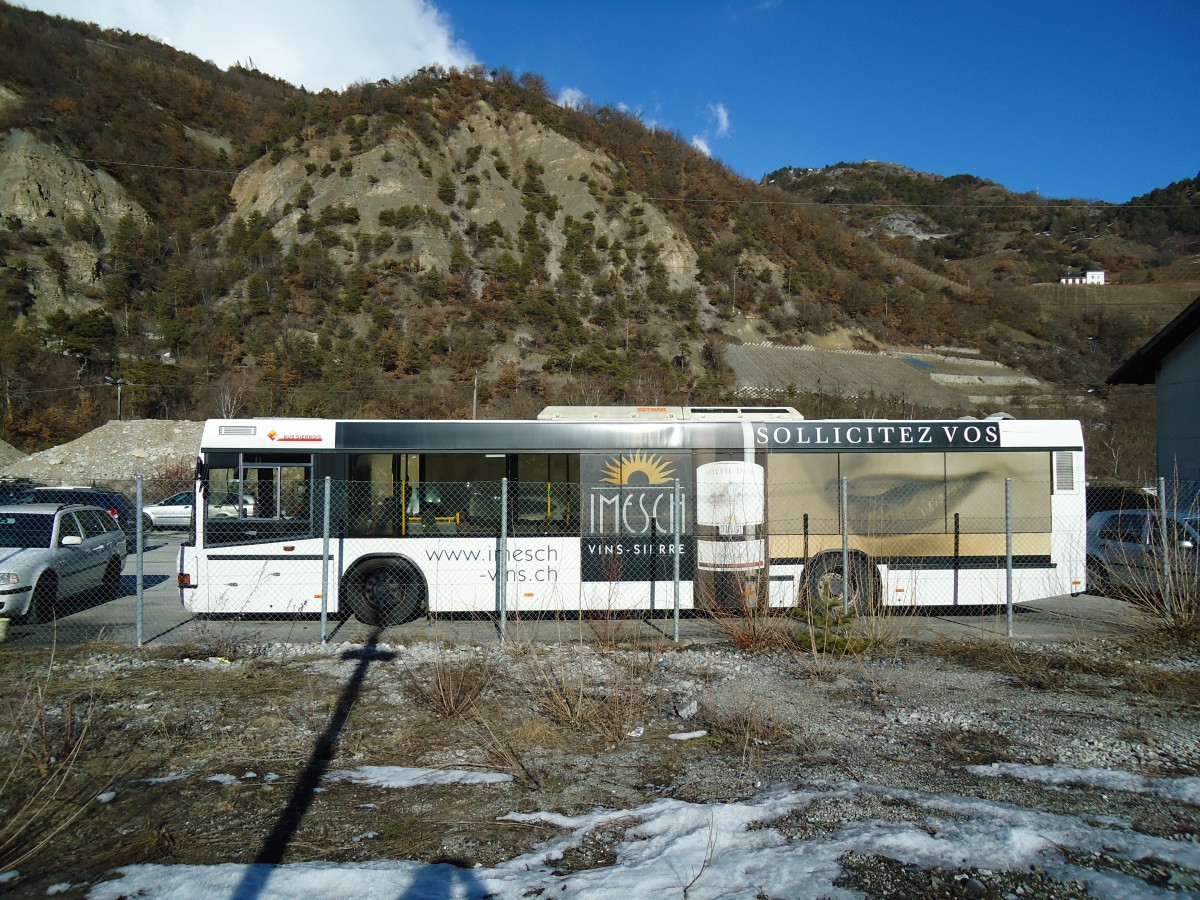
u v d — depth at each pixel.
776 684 7.77
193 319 71.56
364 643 9.59
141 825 4.68
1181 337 22.39
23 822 4.69
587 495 11.48
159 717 6.65
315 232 87.31
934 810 4.74
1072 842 4.30
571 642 9.97
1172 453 22.80
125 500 23.78
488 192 101.31
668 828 4.56
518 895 3.79
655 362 69.25
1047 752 5.84
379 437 11.36
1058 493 11.86
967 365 81.50
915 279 110.25
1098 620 11.62
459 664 8.41
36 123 101.06
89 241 86.31
